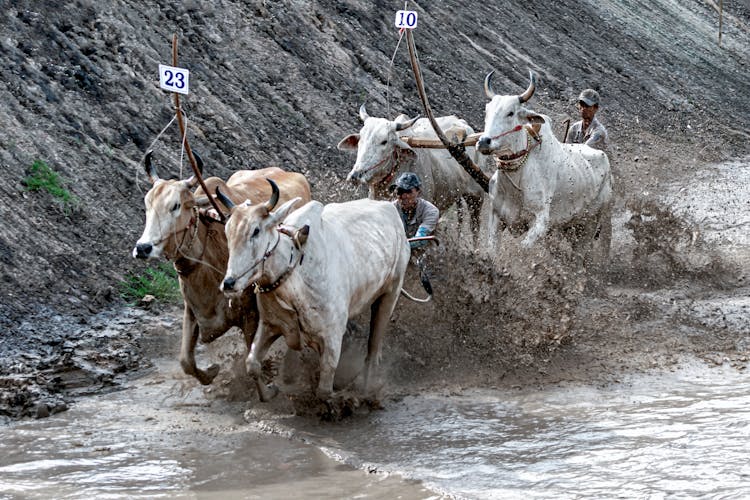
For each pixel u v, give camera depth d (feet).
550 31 120.98
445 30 98.58
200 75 63.10
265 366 34.71
